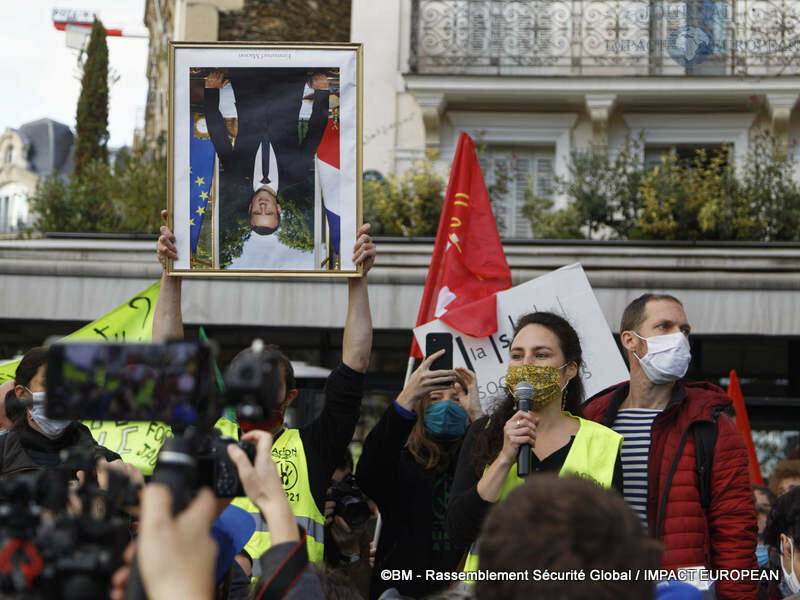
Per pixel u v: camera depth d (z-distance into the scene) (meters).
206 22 13.27
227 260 3.79
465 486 3.26
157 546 1.32
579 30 12.23
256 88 3.86
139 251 8.75
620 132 12.22
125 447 4.55
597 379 4.55
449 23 12.22
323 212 3.81
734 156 11.75
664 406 3.73
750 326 7.80
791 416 8.68
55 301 7.94
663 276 7.88
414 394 3.76
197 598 1.31
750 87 11.70
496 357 4.64
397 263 8.69
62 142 32.00
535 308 4.65
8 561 1.47
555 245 9.49
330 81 3.87
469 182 5.12
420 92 11.97
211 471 1.69
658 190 9.98
